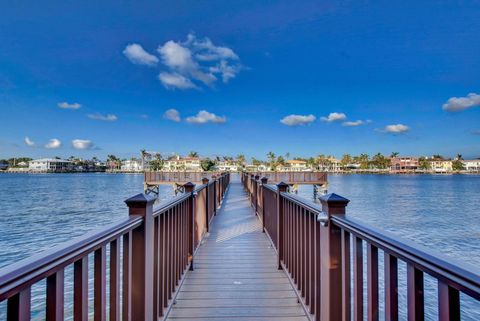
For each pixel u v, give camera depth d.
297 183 24.61
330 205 1.77
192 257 3.59
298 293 2.68
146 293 1.75
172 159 90.75
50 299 0.99
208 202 5.80
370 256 1.37
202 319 2.38
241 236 5.33
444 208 21.98
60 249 1.01
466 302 5.55
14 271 0.80
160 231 2.26
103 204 22.92
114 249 1.49
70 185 47.31
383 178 75.19
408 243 1.07
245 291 2.93
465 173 104.12
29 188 40.56
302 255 2.58
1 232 13.20
